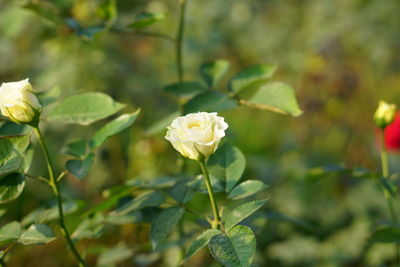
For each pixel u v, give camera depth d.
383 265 1.32
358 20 2.45
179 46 1.12
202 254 1.42
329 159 2.06
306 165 1.95
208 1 2.76
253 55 2.91
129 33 1.10
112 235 1.72
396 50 2.40
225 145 0.93
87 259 1.73
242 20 2.86
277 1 2.99
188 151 0.83
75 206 0.99
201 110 0.99
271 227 1.65
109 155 1.81
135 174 1.98
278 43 2.82
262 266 1.51
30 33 1.71
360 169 1.02
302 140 2.34
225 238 0.81
